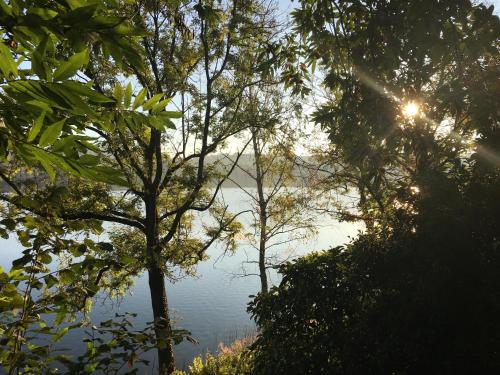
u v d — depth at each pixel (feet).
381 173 16.92
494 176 15.70
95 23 4.72
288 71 18.69
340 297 19.56
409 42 12.78
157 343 8.63
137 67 5.43
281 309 20.74
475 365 15.05
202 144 46.73
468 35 12.14
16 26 4.54
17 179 19.11
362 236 19.94
